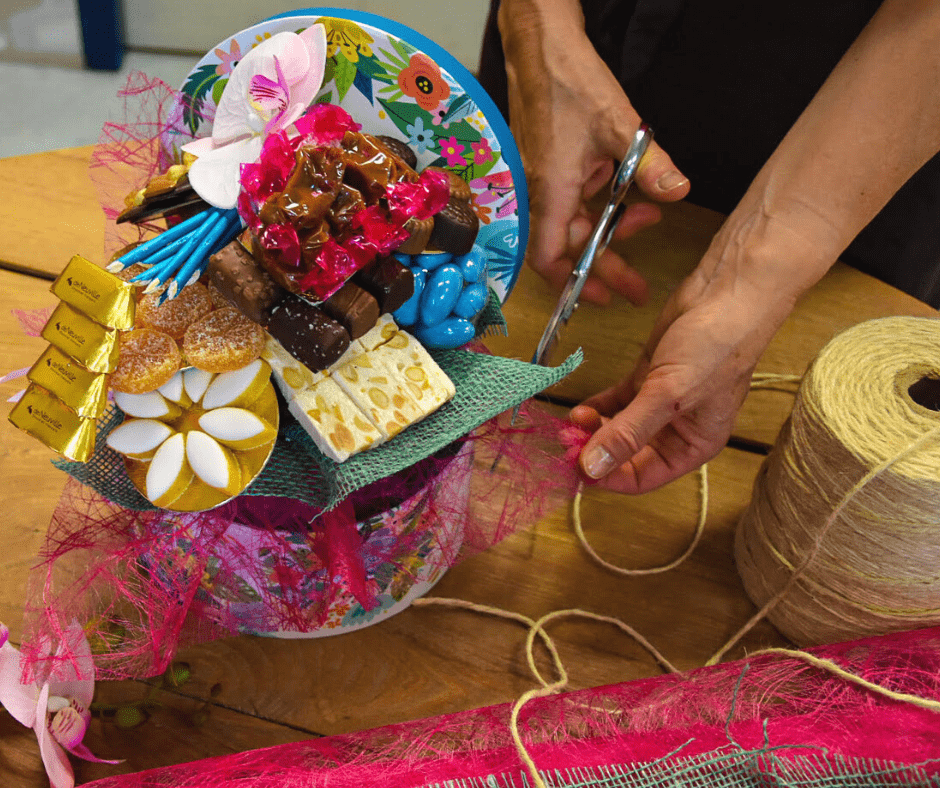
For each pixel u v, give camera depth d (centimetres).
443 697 53
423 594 57
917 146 51
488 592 58
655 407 51
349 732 52
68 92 165
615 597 58
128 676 51
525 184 51
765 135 80
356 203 39
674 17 72
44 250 70
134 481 44
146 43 174
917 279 80
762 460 66
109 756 50
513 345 69
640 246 77
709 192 87
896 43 50
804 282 53
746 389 56
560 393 67
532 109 62
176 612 50
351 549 47
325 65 46
